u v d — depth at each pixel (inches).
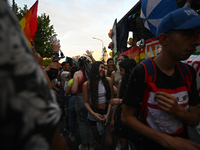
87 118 83.7
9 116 7.5
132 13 189.3
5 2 9.1
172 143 31.2
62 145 15.0
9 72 7.9
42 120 9.4
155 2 97.7
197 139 63.1
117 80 103.0
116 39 241.1
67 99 128.9
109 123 77.9
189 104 37.9
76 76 85.7
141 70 34.7
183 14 29.5
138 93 35.6
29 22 86.7
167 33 32.0
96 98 72.9
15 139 7.6
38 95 9.5
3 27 8.3
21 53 9.1
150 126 35.7
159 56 35.5
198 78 60.9
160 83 34.0
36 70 10.2
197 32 29.7
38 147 8.8
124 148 68.2
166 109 31.1
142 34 171.6
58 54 67.6
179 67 36.4
